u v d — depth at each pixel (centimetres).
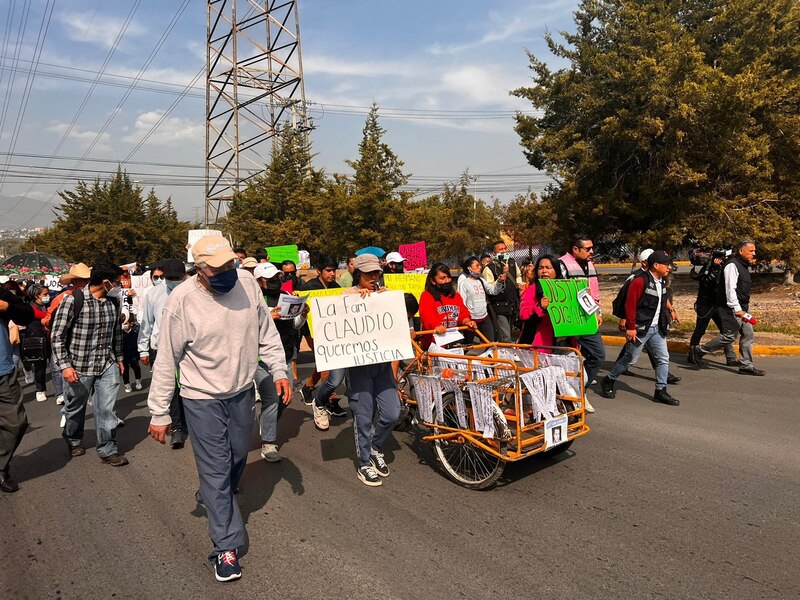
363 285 469
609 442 560
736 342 1079
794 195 1415
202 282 347
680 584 319
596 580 325
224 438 354
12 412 489
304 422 672
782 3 1445
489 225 3531
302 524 408
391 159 2139
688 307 1591
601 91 1301
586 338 671
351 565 351
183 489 485
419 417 513
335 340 452
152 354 641
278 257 1275
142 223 3922
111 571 355
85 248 3716
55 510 448
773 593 309
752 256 829
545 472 489
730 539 367
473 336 641
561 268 648
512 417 452
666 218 1320
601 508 417
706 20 1628
